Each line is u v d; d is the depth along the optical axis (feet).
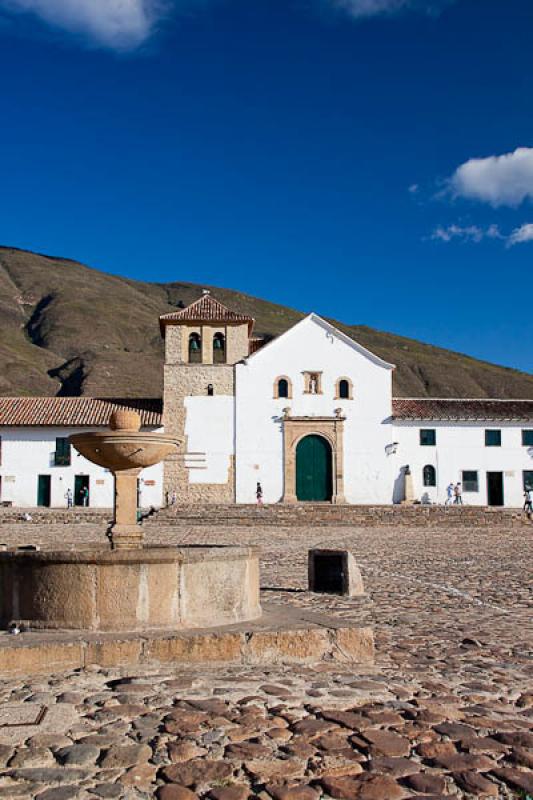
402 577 59.00
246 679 23.58
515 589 52.03
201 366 151.43
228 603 28.35
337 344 153.07
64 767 16.55
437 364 447.83
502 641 32.96
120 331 495.00
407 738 18.67
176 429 149.69
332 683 23.63
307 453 151.23
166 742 18.01
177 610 27.14
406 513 129.59
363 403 152.15
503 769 16.88
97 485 146.10
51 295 546.26
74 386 355.77
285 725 19.36
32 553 26.94
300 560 71.56
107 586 26.55
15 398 156.35
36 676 23.44
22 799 14.98
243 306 633.20
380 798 15.37
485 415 153.07
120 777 16.07
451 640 33.01
